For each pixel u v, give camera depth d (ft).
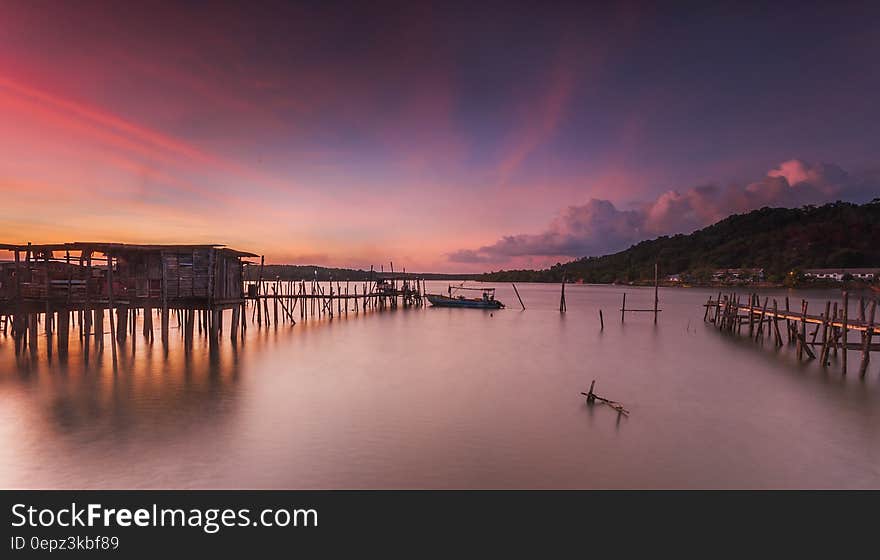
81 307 86.89
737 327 156.87
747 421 56.65
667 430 53.16
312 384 72.18
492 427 53.26
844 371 84.58
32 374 75.25
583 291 561.43
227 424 53.26
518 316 203.51
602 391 70.08
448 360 95.20
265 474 41.57
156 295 93.86
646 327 160.35
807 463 44.98
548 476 41.91
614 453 46.60
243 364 86.33
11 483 40.06
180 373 77.77
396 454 45.62
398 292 247.50
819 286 490.08
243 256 112.47
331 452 45.98
